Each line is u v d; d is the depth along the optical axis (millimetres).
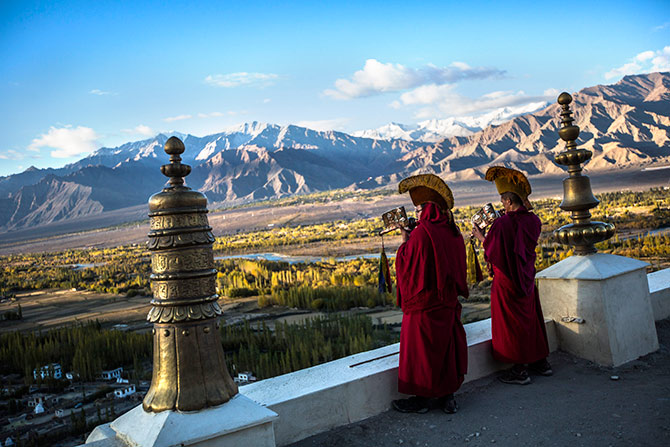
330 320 70438
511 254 4141
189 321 2523
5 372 63750
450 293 3652
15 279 173750
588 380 4262
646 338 4824
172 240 2514
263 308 85375
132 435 2461
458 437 3371
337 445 3295
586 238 4770
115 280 152125
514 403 3875
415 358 3684
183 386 2504
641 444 3133
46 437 39281
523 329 4211
